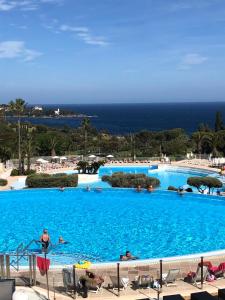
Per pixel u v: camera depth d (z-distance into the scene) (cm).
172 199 3128
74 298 1274
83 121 7106
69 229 2338
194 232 2245
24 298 1093
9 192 3331
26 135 5925
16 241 2136
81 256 1844
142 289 1344
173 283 1377
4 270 1355
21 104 5231
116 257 1861
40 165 5216
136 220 2520
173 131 9444
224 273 1427
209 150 6575
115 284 1352
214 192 3462
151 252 1931
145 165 5309
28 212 2762
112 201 3077
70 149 7169
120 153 6588
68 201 3094
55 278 1381
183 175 4884
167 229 2309
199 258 1513
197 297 1052
